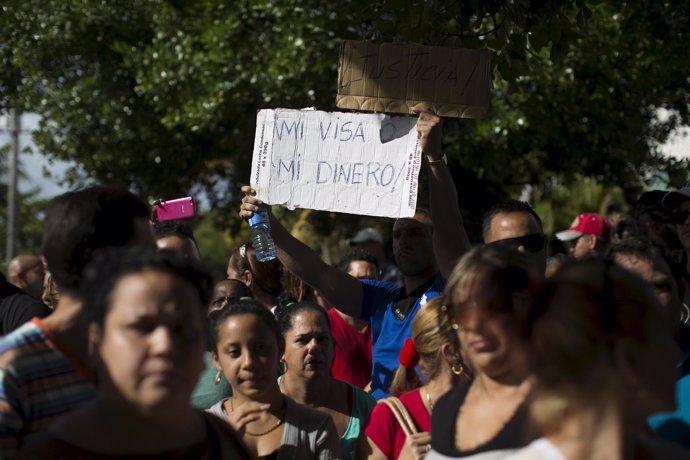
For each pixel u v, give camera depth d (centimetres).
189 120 1275
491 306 243
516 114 1107
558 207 1903
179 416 216
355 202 426
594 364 196
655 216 554
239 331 339
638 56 1007
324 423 339
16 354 253
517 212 449
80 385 257
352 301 464
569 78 1077
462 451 240
